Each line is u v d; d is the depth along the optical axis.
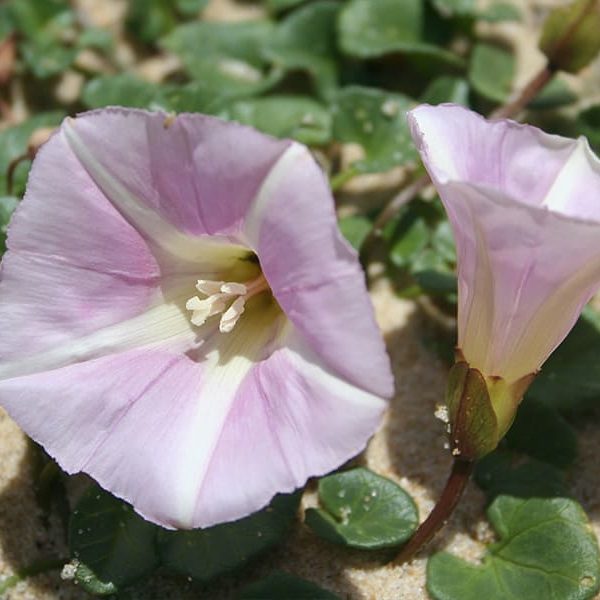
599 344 0.26
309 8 0.30
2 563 0.24
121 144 0.22
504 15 0.30
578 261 0.21
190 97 0.28
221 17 0.32
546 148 0.23
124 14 0.32
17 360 0.22
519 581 0.24
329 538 0.24
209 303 0.23
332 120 0.28
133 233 0.22
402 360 0.27
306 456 0.21
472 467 0.23
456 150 0.22
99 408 0.22
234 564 0.24
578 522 0.24
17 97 0.31
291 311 0.21
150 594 0.24
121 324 0.23
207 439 0.22
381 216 0.27
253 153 0.21
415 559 0.24
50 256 0.22
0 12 0.31
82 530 0.24
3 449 0.25
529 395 0.26
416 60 0.30
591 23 0.27
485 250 0.21
